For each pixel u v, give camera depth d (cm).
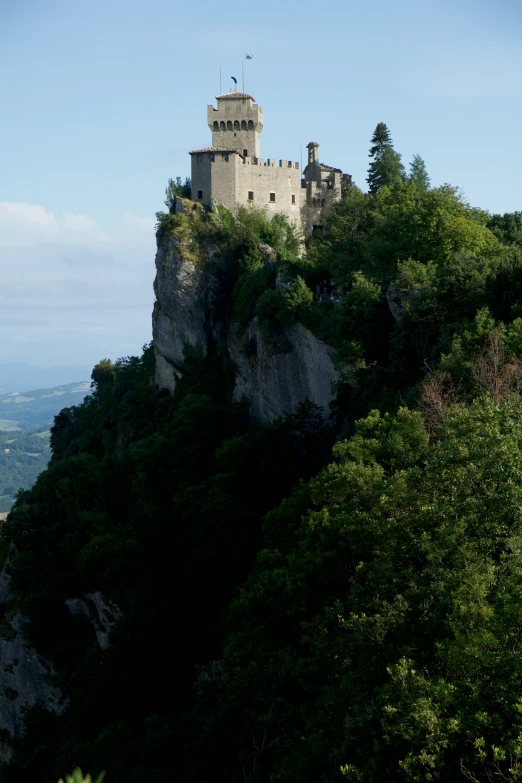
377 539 5022
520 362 6512
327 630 4888
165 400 15100
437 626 4162
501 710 3722
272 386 12244
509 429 4803
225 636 7419
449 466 4719
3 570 11769
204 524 9350
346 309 10100
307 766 4144
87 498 12138
